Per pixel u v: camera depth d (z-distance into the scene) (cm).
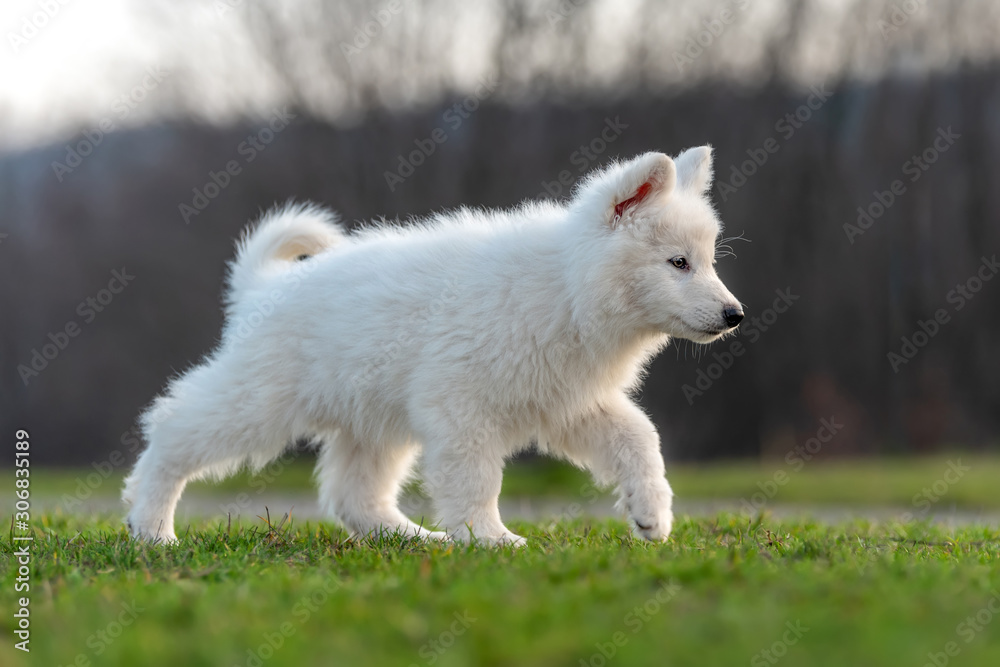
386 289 538
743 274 1831
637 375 572
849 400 1898
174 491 576
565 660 284
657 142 1748
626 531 595
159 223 2098
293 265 599
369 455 629
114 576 419
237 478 1769
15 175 2341
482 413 515
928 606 329
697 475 1543
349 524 628
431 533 565
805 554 456
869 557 447
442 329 516
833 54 1838
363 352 535
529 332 510
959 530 620
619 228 510
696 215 523
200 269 2055
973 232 1945
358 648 295
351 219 1809
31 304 2306
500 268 520
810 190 1847
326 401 560
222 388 564
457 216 590
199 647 293
